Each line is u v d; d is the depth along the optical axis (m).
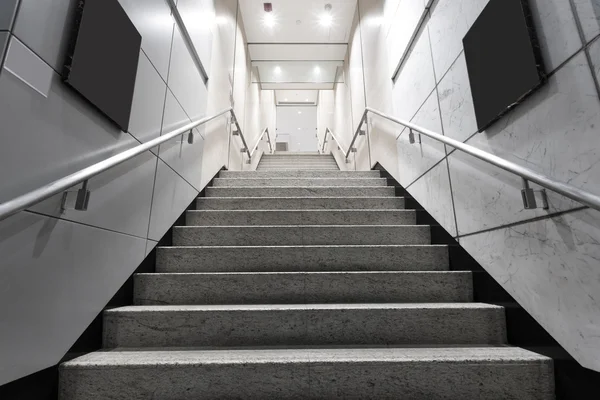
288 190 3.15
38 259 1.07
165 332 1.46
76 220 1.26
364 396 1.21
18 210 0.84
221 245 2.30
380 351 1.36
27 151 1.00
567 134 1.13
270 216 2.59
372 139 4.09
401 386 1.21
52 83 1.11
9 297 0.96
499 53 1.46
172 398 1.19
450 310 1.50
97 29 1.33
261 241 2.32
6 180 0.92
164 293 1.75
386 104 3.43
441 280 1.81
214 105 3.40
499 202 1.56
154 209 1.99
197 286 1.77
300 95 9.89
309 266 2.06
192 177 2.72
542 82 1.23
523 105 1.36
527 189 1.24
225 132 3.95
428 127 2.34
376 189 3.15
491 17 1.52
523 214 1.39
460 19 1.87
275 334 1.48
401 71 2.96
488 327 1.49
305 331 1.48
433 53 2.25
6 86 0.93
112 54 1.45
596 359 1.03
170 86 2.22
